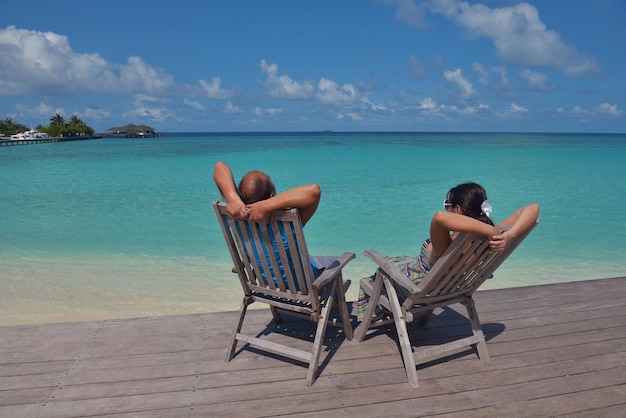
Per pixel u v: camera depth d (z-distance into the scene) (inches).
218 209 108.3
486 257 109.1
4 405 100.8
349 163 968.9
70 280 234.8
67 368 116.2
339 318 148.6
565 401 102.8
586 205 452.4
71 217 399.5
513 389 107.7
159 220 388.2
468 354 125.0
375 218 396.2
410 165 916.6
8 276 239.9
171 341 131.4
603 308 157.6
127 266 259.4
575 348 128.7
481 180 657.0
